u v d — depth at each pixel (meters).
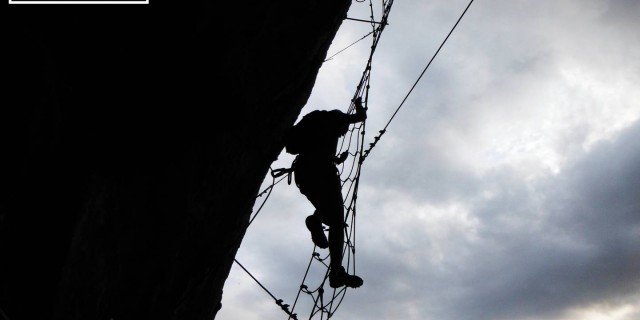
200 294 8.66
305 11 7.58
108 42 5.32
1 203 4.17
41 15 4.48
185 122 6.36
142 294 5.85
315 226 5.62
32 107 4.24
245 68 7.19
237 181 8.45
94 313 5.18
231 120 7.12
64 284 4.66
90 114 5.21
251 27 6.91
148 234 5.88
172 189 6.21
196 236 7.55
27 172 4.42
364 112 6.40
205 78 6.39
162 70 5.95
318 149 5.77
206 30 6.25
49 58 4.55
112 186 5.30
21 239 4.48
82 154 5.02
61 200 4.77
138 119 5.74
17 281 4.39
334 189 5.64
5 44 4.06
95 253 5.10
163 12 5.71
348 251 6.43
